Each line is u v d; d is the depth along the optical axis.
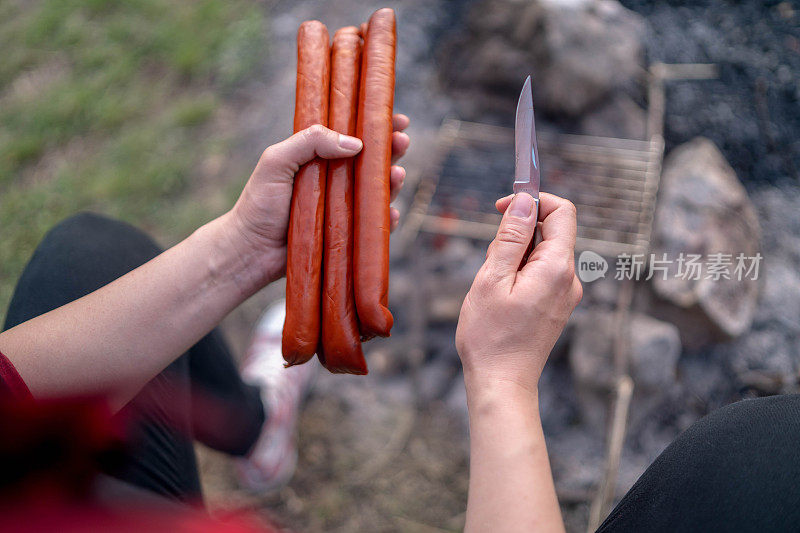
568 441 2.24
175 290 1.14
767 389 2.18
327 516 2.27
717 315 2.13
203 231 1.19
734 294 2.20
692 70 2.68
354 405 2.47
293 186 1.14
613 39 2.54
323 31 1.22
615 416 2.03
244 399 1.87
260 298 2.77
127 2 3.73
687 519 0.78
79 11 3.77
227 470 2.40
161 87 3.40
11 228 3.04
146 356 1.11
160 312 1.12
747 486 0.75
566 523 2.11
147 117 3.31
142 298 1.11
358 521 2.25
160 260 1.17
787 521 0.71
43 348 1.02
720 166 2.39
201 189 3.05
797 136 2.56
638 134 2.52
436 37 3.01
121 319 1.09
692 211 2.24
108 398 1.07
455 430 2.38
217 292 1.19
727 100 2.61
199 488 1.45
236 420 1.84
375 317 1.07
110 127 3.31
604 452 2.19
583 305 2.27
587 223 2.21
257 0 3.55
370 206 1.09
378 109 1.12
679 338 2.23
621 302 2.12
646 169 2.36
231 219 1.18
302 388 2.42
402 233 2.49
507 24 2.56
